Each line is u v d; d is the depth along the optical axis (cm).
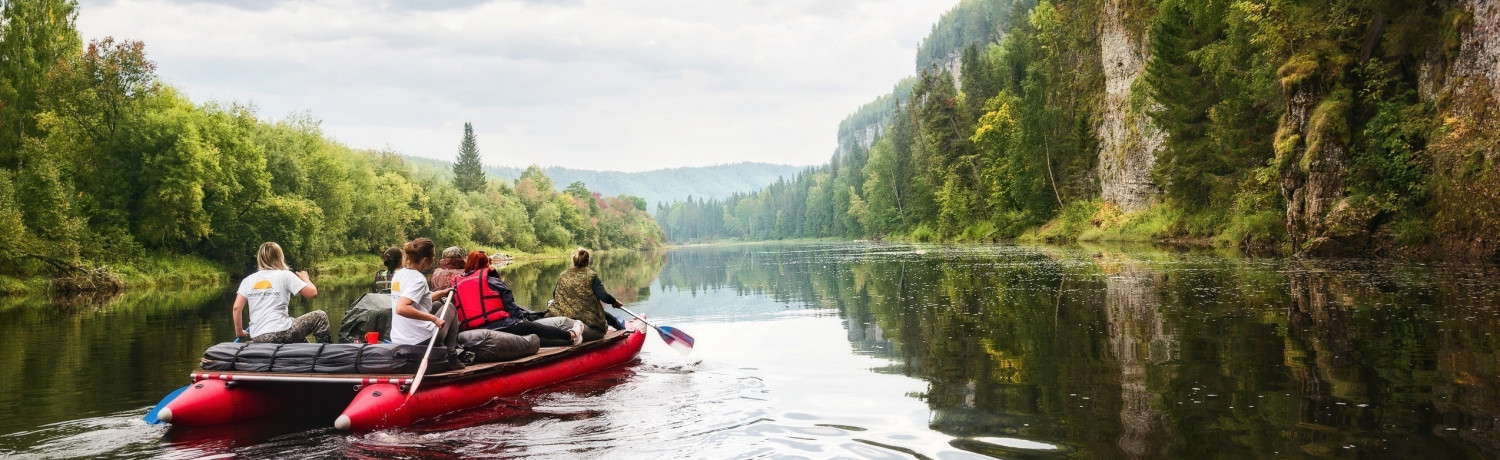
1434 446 467
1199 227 3431
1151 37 3756
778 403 644
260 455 514
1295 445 479
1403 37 2195
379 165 7494
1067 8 5888
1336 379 652
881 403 633
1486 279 1399
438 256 6650
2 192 2780
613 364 838
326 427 583
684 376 779
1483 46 1934
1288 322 979
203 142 3725
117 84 3550
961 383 700
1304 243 2372
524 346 737
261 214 4050
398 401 586
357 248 5444
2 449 535
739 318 1308
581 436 550
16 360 962
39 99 3494
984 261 2745
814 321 1220
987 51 9862
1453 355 730
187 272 3522
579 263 899
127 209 3541
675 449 513
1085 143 5300
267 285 722
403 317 682
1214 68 3403
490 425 584
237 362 632
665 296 1897
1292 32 2552
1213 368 716
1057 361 785
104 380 809
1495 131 1844
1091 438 509
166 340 1173
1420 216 2058
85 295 2480
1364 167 2217
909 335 1018
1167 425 533
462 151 10356
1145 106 4200
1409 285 1350
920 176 8081
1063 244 4181
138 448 534
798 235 18325
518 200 10162
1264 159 3147
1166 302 1243
